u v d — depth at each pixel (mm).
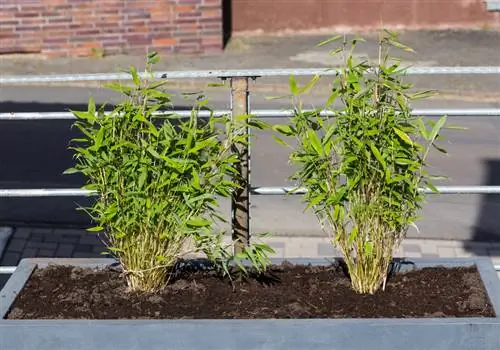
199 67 14367
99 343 3602
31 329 3592
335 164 3836
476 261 4164
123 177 3811
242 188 4242
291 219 7895
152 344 3590
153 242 3877
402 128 3781
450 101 12938
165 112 4023
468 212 8133
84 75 4613
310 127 3941
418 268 4160
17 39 14688
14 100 12633
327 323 3549
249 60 14734
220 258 4047
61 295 3938
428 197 8133
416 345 3561
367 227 3871
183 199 3834
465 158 9836
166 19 14742
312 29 15883
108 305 3838
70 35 14719
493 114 4613
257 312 3748
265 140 10172
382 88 3824
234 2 15664
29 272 4125
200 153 3859
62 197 8398
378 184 3805
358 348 3568
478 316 3676
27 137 10617
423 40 15484
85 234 7637
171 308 3805
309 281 4070
